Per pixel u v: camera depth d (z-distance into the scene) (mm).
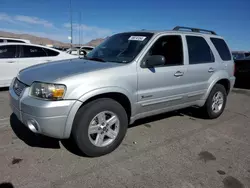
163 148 3346
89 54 4148
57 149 3143
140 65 3283
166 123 4434
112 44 3965
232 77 5055
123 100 3242
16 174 2533
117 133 3137
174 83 3758
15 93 3012
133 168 2773
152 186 2445
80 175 2578
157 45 3568
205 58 4383
